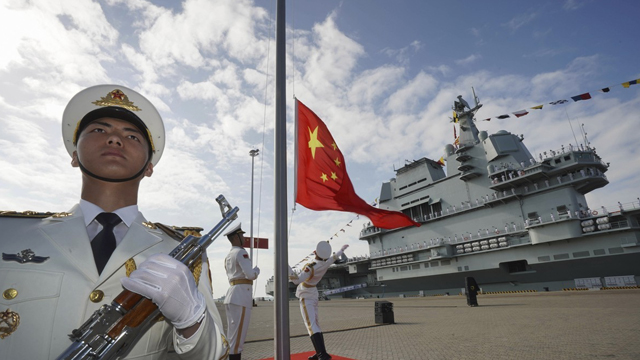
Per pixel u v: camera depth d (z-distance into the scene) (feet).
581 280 91.04
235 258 17.49
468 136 121.29
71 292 4.03
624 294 62.13
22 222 4.47
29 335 3.70
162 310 3.69
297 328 36.68
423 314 46.37
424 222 127.24
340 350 21.81
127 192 5.40
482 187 111.86
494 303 59.36
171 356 4.88
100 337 3.42
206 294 5.00
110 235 4.87
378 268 144.87
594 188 100.58
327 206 16.80
